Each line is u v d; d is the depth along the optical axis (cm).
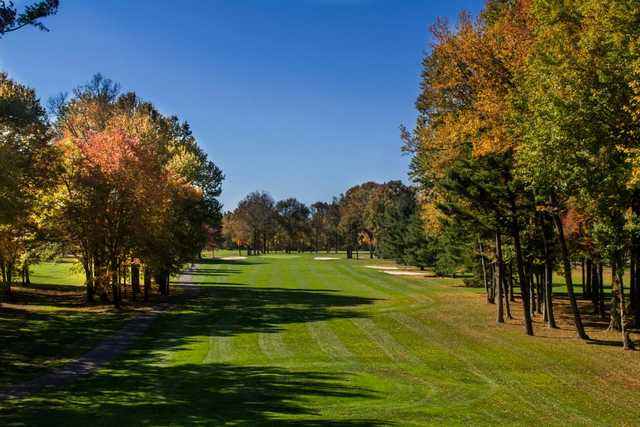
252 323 3167
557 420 1459
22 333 2648
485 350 2447
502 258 3403
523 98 2205
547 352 2414
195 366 2000
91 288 3981
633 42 1623
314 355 2273
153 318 3288
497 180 2825
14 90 2952
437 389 1744
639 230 2311
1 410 1362
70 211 3553
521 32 2427
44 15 1503
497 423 1391
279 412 1388
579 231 3120
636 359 2284
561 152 1919
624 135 1809
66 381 1730
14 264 3744
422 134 3269
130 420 1278
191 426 1230
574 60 1808
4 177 2162
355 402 1530
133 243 3722
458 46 2602
